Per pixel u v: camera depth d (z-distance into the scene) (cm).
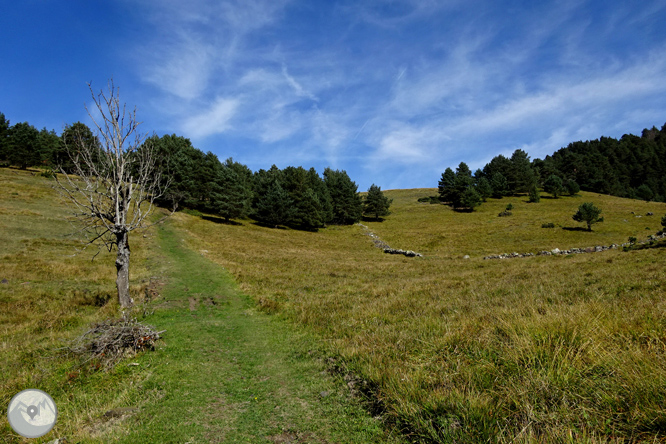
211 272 2194
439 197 9456
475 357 556
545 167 11019
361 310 1161
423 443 388
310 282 2019
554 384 410
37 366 746
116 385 655
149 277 1922
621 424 326
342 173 8100
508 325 603
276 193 5794
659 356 388
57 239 2612
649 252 2150
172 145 5528
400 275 2391
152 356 798
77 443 453
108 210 1268
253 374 720
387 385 525
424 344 672
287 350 879
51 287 1625
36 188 4303
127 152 1280
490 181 9531
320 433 463
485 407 402
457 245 4669
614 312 611
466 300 1143
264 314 1319
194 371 718
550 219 5878
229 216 5369
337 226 6850
